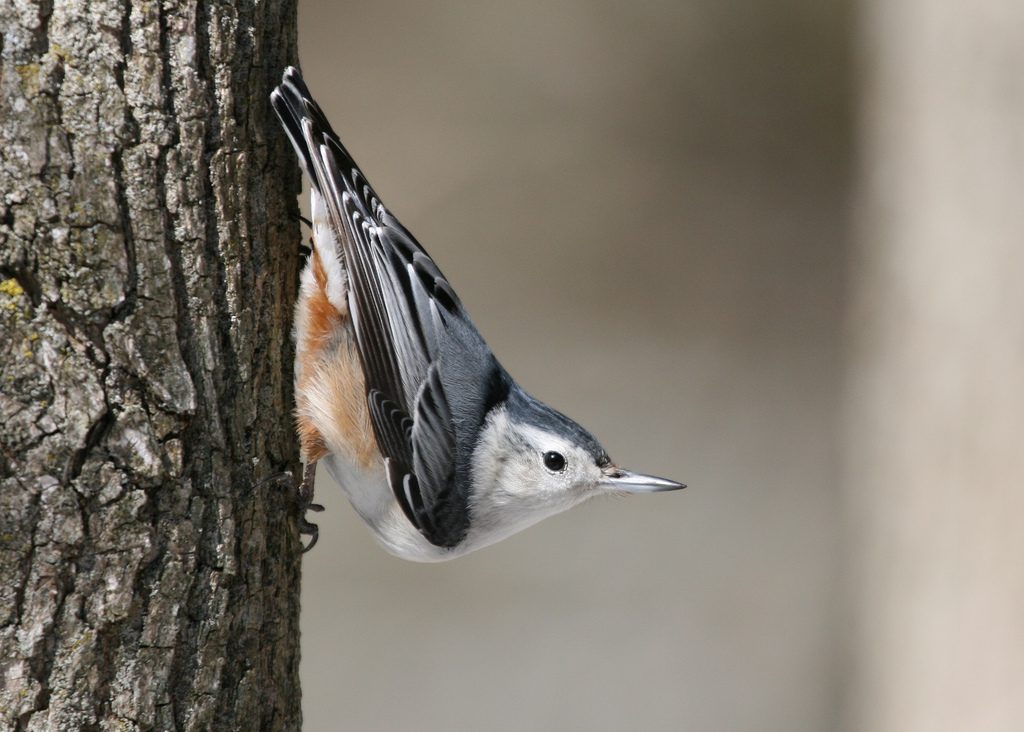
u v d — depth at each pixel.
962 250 10.58
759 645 14.98
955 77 10.77
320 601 14.90
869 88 13.82
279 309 5.88
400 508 7.16
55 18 4.85
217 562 5.30
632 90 20.02
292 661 5.94
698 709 14.15
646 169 19.80
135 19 5.02
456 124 19.41
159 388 5.05
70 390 4.84
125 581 5.00
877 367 11.89
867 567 11.78
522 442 7.54
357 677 14.21
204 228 5.24
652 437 17.33
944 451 10.53
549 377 17.95
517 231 19.28
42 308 4.82
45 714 4.86
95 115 4.92
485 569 15.59
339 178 6.31
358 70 19.33
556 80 19.77
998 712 9.87
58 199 4.84
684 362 18.50
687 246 19.59
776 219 19.75
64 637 4.88
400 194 18.89
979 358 10.29
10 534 4.77
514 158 19.56
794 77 20.19
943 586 10.42
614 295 19.08
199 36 5.21
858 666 11.98
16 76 4.76
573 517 16.39
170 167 5.11
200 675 5.25
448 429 7.20
